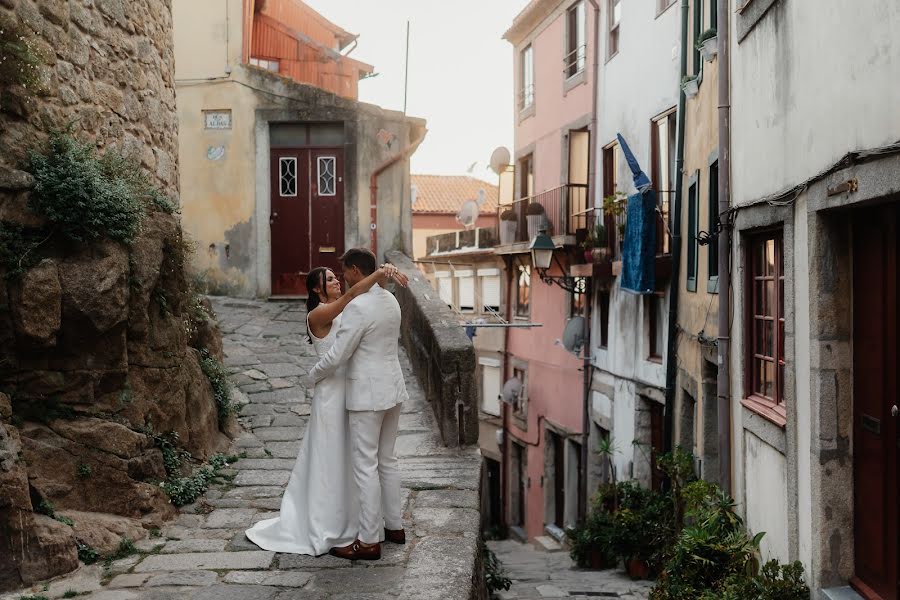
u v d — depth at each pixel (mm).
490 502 26109
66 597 4543
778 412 6941
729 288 8547
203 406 7168
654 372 13500
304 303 13312
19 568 4664
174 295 6727
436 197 45719
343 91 21266
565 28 20047
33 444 5316
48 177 5391
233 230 13484
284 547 5309
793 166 6273
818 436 5633
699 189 10742
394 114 13703
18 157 5352
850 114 5059
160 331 6418
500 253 22734
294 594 4629
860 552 5559
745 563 7117
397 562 5113
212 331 8234
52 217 5367
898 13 4367
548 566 13414
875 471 5285
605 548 11539
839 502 5633
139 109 7246
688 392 11219
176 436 6469
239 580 4816
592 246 16562
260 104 13492
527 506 22359
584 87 18812
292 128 13695
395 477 5426
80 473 5461
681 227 11992
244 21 13625
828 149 5465
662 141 14008
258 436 7930
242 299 13398
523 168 23875
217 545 5395
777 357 7145
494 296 25672
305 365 10086
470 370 7801
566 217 19375
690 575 7387
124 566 5027
